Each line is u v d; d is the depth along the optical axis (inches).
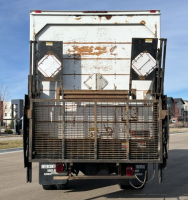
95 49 222.5
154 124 194.2
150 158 191.9
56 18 222.4
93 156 191.8
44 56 210.1
